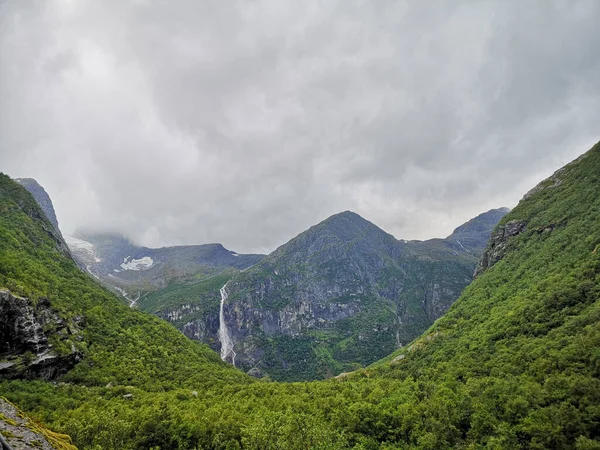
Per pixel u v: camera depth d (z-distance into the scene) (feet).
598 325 230.89
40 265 425.69
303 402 277.44
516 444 183.42
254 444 188.96
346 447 214.48
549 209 513.86
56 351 304.30
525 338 282.36
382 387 316.81
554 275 343.26
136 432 203.00
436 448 206.08
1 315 273.95
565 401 188.34
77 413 215.51
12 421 98.48
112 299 481.46
